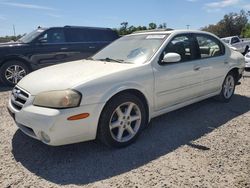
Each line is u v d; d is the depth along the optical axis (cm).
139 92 401
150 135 429
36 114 335
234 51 623
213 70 534
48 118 326
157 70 421
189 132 440
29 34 901
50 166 342
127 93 384
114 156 364
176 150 379
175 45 464
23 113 351
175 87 452
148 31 514
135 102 391
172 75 441
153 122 485
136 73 395
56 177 319
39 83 367
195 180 307
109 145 374
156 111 433
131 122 401
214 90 557
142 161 351
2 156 368
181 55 471
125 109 389
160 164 342
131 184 303
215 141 405
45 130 329
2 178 317
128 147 389
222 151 373
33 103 348
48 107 335
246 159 351
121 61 444
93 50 940
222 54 570
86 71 389
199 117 509
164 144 398
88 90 344
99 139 372
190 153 369
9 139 420
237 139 412
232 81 610
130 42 494
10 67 819
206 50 532
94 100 347
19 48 816
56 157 363
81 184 305
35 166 342
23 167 340
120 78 376
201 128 457
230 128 456
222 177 312
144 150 380
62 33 891
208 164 340
